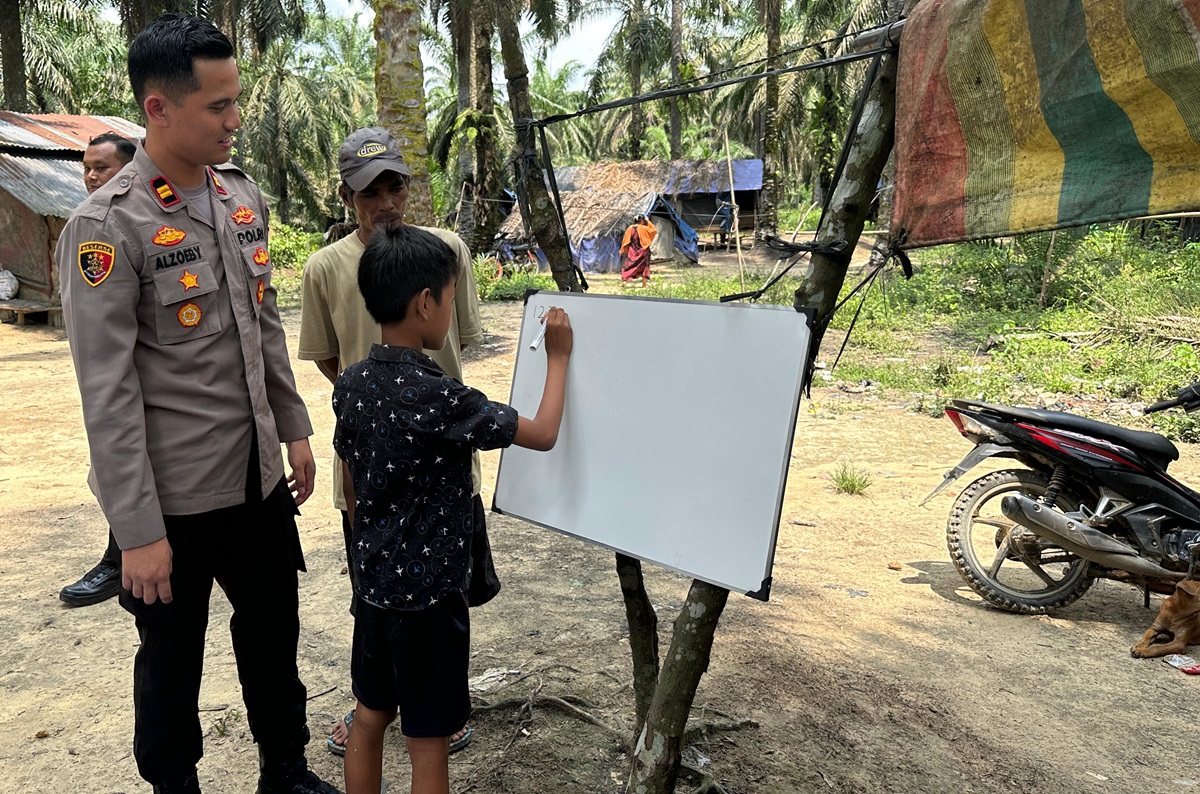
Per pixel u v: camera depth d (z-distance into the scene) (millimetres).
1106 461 3707
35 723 2875
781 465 1868
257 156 35969
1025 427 3809
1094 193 1545
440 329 2072
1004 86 1656
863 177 1974
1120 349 8805
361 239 2693
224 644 3449
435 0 22156
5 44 18500
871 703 3031
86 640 3477
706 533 1999
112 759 2676
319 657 3326
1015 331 10336
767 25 24359
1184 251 11688
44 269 12734
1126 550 3596
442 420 1975
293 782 2451
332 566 4250
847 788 2555
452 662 2100
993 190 1692
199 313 2102
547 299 2387
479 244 21312
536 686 3035
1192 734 2930
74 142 14047
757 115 36156
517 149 2414
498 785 2535
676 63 32188
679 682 2111
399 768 2639
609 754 2682
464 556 2086
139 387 2018
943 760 2717
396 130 9867
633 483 2160
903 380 8602
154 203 2039
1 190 12875
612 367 2209
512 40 2340
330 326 2740
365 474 2043
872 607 3881
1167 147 1466
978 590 3902
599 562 4328
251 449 2244
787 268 2070
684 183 27266
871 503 5355
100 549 4535
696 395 2033
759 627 3600
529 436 2174
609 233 23578
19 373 9586
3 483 5750
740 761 2658
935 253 17578
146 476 1983
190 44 1954
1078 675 3324
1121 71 1482
